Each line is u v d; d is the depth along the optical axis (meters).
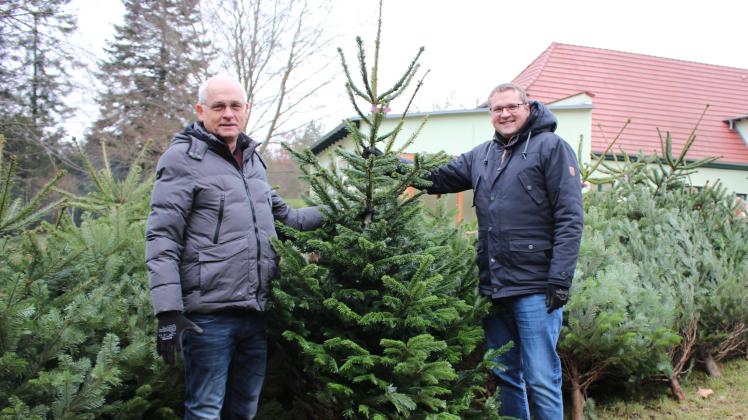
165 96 18.97
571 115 12.60
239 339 2.85
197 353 2.70
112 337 2.59
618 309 4.07
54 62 14.03
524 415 3.55
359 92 3.22
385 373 2.95
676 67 22.14
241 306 2.72
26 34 13.30
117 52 19.23
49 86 14.23
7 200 2.86
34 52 13.79
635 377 4.38
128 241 3.59
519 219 3.34
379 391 2.91
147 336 2.93
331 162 3.39
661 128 18.92
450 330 3.34
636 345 4.07
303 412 3.44
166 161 2.71
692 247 5.48
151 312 3.09
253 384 2.98
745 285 5.31
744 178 18.23
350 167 3.35
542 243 3.32
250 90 18.36
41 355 2.59
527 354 3.32
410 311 2.91
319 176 3.13
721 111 20.38
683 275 5.37
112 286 3.15
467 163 3.80
